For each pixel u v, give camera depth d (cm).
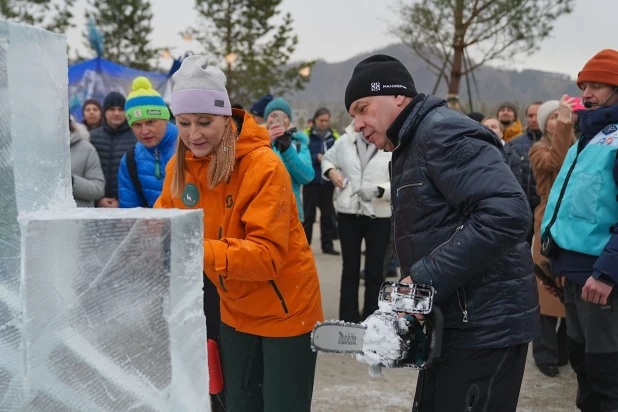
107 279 104
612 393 250
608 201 247
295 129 439
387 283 176
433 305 171
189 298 112
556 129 357
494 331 177
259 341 215
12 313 108
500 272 178
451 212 176
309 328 208
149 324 106
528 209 168
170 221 105
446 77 1146
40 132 116
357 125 192
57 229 100
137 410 107
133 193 311
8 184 109
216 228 196
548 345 374
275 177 184
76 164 391
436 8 1100
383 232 438
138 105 297
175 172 198
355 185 437
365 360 163
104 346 105
